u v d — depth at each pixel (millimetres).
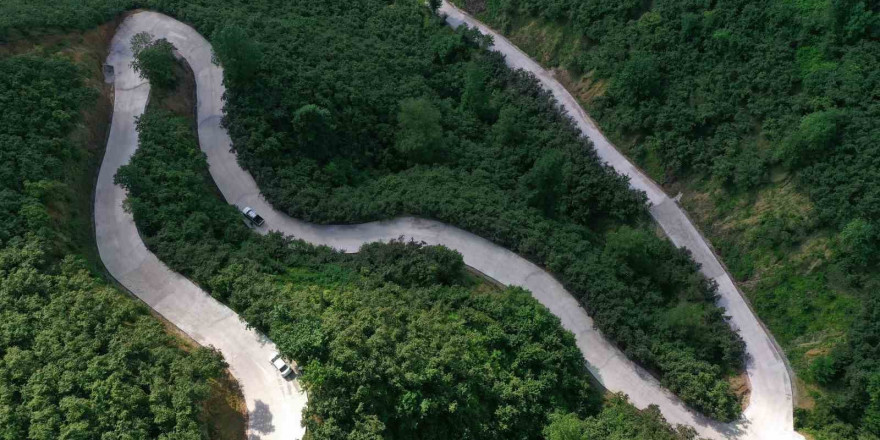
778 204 65375
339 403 41844
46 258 50250
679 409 57094
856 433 53688
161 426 40594
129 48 76375
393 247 61000
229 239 60656
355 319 47469
